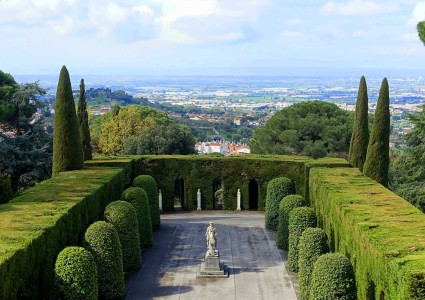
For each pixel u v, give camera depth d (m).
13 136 47.28
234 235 35.19
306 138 62.09
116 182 34.75
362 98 38.44
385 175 33.75
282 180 36.50
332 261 18.59
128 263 27.44
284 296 24.05
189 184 44.44
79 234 25.02
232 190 44.38
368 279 18.12
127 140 65.69
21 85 46.94
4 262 15.65
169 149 63.56
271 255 30.48
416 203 40.41
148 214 32.22
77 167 36.75
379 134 33.53
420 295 13.21
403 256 15.52
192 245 32.72
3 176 32.75
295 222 27.42
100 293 22.98
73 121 36.41
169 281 26.06
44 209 23.27
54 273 19.97
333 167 39.47
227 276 26.64
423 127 40.81
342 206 23.44
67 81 36.16
